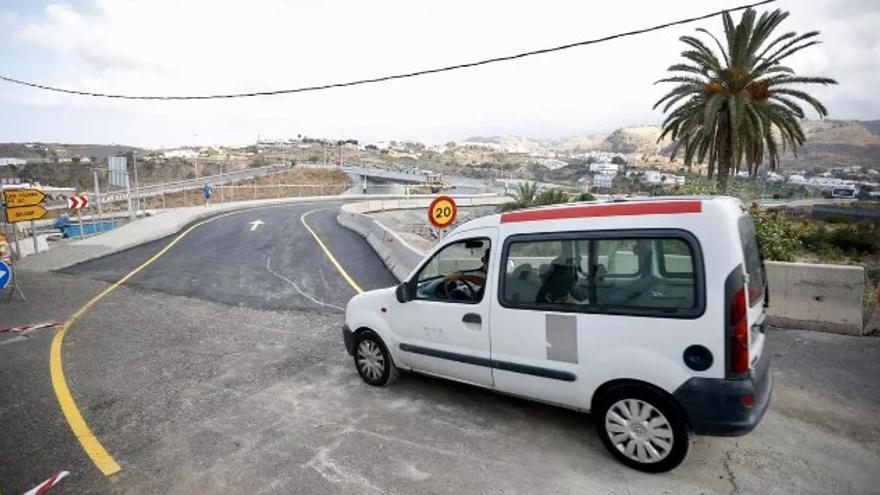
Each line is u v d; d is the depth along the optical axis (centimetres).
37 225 3656
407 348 540
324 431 479
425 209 3681
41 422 515
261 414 521
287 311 954
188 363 681
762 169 6806
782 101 2317
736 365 350
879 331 662
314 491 384
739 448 421
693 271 361
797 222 2452
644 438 388
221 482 401
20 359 712
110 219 3288
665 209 382
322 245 1841
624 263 392
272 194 6222
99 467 428
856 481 372
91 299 1088
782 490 365
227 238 2055
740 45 2248
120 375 642
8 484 408
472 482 388
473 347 482
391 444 450
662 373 371
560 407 472
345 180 10025
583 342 407
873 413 471
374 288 1144
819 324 691
